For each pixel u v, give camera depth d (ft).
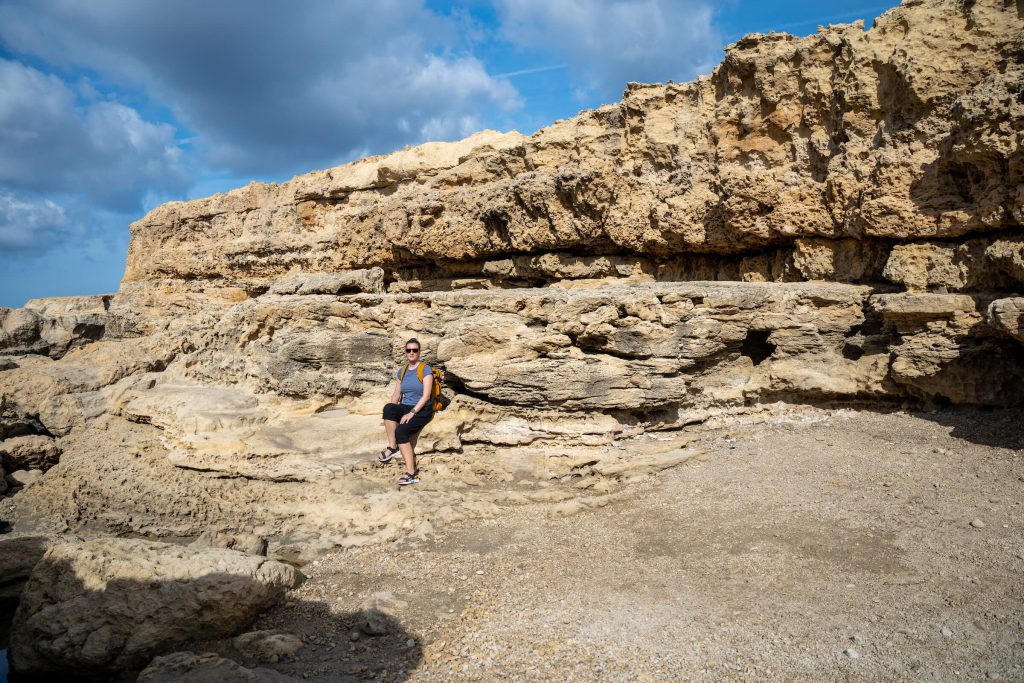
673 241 50.08
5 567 32.63
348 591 26.50
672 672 18.65
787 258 46.39
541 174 57.31
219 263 100.53
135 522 39.60
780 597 22.30
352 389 46.91
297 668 20.77
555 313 41.96
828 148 43.93
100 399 50.65
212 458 41.75
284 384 47.55
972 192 37.11
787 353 41.98
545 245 56.70
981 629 19.43
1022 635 18.88
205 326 58.75
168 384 52.75
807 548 25.35
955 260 38.27
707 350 41.04
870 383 39.58
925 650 18.71
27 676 24.66
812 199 44.14
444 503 35.24
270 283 95.30
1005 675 17.34
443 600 24.88
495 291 46.75
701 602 22.57
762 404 42.52
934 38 39.42
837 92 43.42
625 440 40.78
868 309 41.14
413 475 36.81
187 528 38.37
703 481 33.60
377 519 34.47
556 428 40.93
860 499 28.68
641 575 25.07
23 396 49.85
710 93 49.98
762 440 37.88
